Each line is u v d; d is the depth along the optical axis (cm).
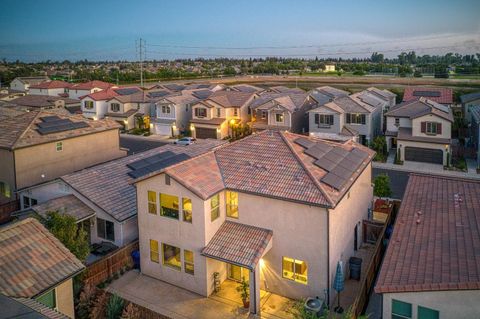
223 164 2486
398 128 5209
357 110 5434
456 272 1619
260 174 2327
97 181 2964
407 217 2203
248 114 6512
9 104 6625
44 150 3819
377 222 2758
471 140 5275
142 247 2419
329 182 2205
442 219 2127
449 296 1536
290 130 5812
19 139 3666
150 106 7319
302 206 2095
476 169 4469
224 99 6550
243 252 2106
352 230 2531
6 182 3694
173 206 2256
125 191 2908
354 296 2214
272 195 2141
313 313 1759
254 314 2078
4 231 1816
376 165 4725
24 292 1595
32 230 1880
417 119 4775
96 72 15975
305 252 2130
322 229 2066
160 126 6825
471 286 1494
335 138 5353
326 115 5519
